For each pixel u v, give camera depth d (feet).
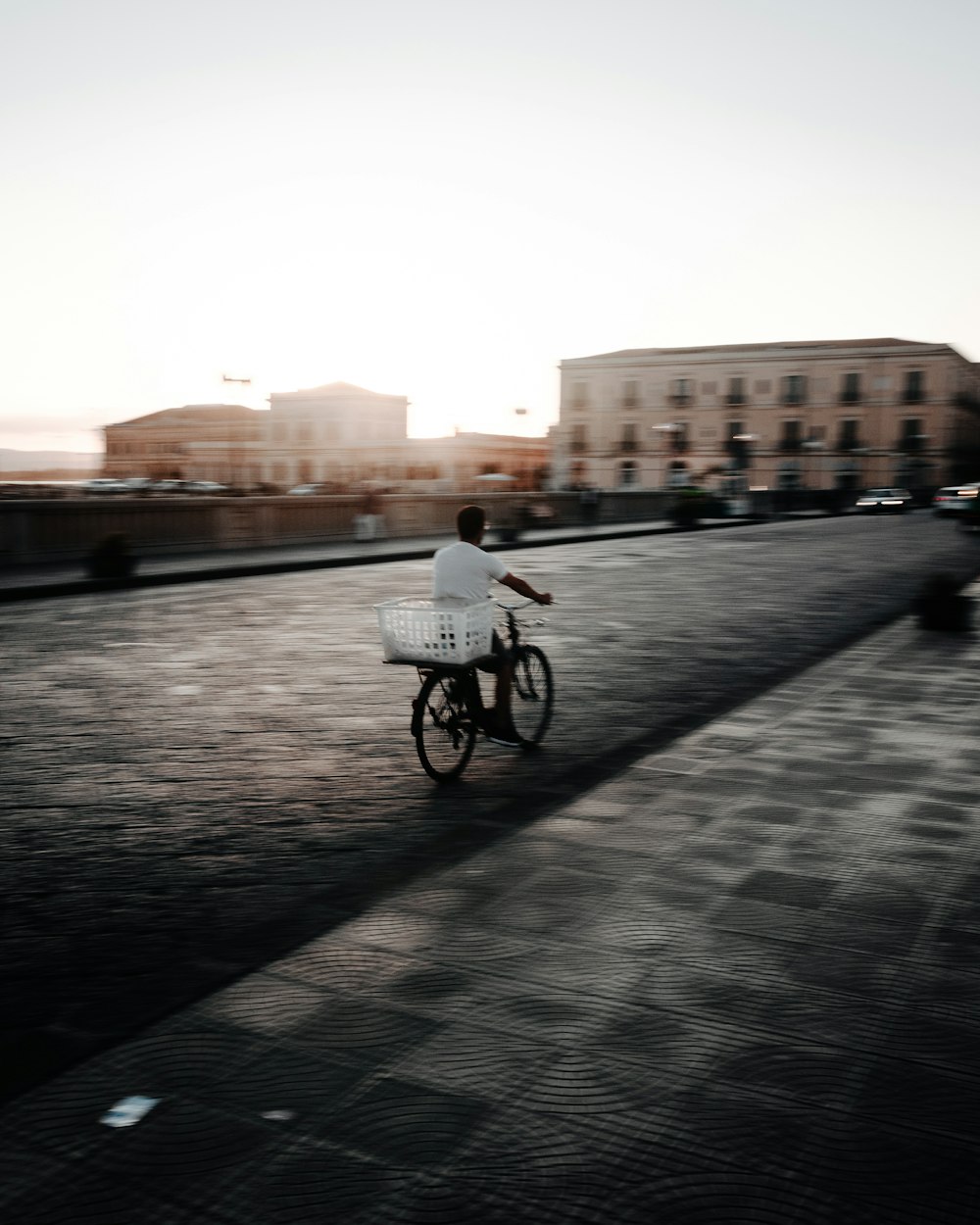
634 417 264.72
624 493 136.56
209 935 12.20
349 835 15.83
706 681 28.07
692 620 40.75
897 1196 7.50
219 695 26.66
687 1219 7.26
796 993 10.46
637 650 33.50
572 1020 9.91
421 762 18.48
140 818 16.83
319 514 87.76
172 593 52.90
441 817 16.61
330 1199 7.46
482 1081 8.90
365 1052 9.37
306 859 14.79
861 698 25.21
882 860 14.15
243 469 343.05
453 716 18.90
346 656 32.86
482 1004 10.23
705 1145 8.05
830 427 244.22
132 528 71.26
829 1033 9.69
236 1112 8.46
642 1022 9.87
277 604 47.57
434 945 11.61
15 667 30.78
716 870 13.79
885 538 101.40
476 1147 8.01
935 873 13.69
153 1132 8.23
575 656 32.30
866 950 11.44
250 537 80.23
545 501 116.98
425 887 13.33
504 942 11.65
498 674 19.13
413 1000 10.34
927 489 214.48
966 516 113.91
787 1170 7.77
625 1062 9.18
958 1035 9.68
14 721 23.70
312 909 12.81
